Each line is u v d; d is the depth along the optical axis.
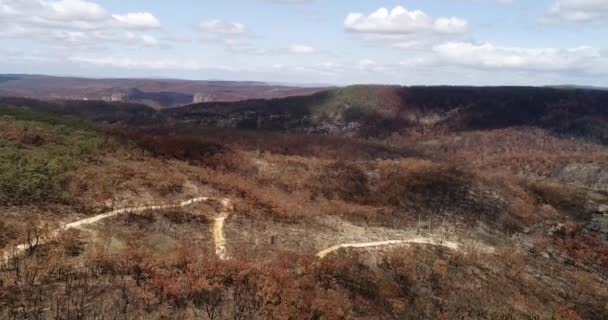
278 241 49.44
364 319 37.56
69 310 27.25
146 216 45.88
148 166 61.22
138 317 28.39
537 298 52.25
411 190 83.50
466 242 63.81
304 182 81.50
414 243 57.53
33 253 33.25
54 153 53.62
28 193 42.50
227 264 36.84
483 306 46.50
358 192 82.75
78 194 46.34
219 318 30.38
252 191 63.84
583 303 54.53
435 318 42.12
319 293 37.28
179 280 32.91
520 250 67.06
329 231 56.69
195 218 49.56
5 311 26.11
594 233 82.31
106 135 68.81
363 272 46.31
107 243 37.81
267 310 32.62
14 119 65.06
